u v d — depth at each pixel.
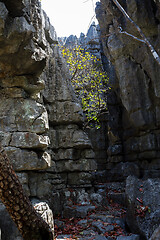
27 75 4.65
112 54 12.74
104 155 14.04
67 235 4.66
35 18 4.32
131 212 5.34
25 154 4.42
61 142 6.48
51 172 6.11
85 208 5.84
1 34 3.35
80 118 6.62
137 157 12.38
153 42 10.56
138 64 11.90
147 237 4.68
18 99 4.64
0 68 4.29
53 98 6.45
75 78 11.86
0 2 3.18
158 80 10.56
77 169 6.42
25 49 3.86
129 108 12.38
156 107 11.34
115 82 14.03
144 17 10.10
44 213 4.08
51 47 7.22
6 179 1.90
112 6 11.45
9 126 4.49
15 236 3.52
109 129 13.70
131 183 6.12
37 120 4.66
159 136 11.27
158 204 5.22
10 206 1.95
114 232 4.92
